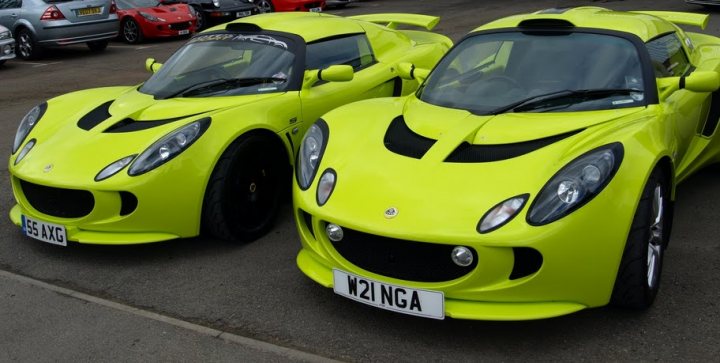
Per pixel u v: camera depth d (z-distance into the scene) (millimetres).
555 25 4105
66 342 3221
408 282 2996
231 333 3246
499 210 2854
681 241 4016
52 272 3994
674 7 15836
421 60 6016
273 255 4105
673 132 3578
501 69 3961
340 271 3162
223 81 4684
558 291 2869
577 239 2811
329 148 3521
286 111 4496
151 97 4605
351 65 5336
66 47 15008
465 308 2920
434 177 3094
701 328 3084
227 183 4059
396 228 2904
